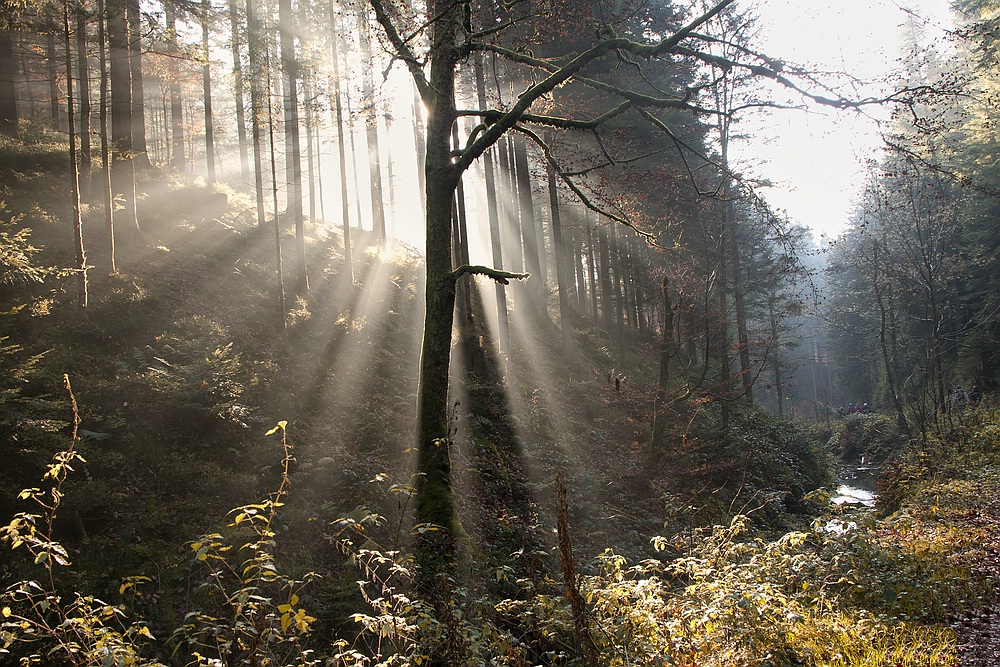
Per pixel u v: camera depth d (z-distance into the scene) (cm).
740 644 593
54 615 648
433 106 998
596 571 961
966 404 2416
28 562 709
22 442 821
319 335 1655
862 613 696
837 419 4056
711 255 2159
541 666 613
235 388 1101
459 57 1026
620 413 1862
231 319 1501
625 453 1609
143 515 833
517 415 1603
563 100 1617
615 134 1320
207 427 1034
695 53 1056
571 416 1788
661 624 610
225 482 945
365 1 1088
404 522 932
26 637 589
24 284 1231
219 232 2012
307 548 854
